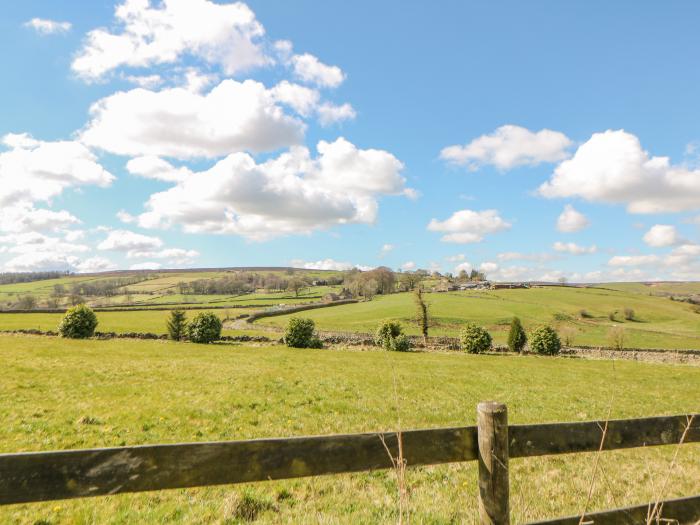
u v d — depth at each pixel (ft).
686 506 12.69
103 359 96.99
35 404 47.39
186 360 102.42
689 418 13.01
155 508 21.72
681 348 203.51
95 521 20.21
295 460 9.66
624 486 27.55
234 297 499.10
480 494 10.66
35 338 148.66
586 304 360.89
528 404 62.39
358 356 132.57
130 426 39.29
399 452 10.26
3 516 20.57
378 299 414.41
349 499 23.21
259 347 154.40
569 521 11.37
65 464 8.24
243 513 21.39
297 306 357.82
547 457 33.91
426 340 207.51
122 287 589.32
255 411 48.37
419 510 20.88
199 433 38.32
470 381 86.22
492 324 272.72
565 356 165.37
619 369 120.67
